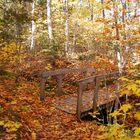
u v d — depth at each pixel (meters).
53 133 7.81
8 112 6.22
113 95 11.09
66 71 12.55
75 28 30.02
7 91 10.57
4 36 14.20
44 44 21.00
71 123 8.87
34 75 14.78
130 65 7.93
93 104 9.95
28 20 13.04
